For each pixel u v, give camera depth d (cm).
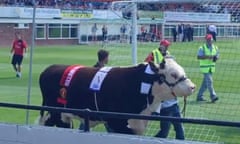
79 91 982
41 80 1037
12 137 830
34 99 1927
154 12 1553
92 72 991
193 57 1986
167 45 1136
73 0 6756
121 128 933
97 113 780
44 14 6338
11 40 6081
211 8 1416
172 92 935
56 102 1016
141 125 930
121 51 1736
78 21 6588
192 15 1477
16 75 2739
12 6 6216
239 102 1847
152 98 945
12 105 845
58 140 796
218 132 1338
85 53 4628
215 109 1673
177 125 1143
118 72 965
